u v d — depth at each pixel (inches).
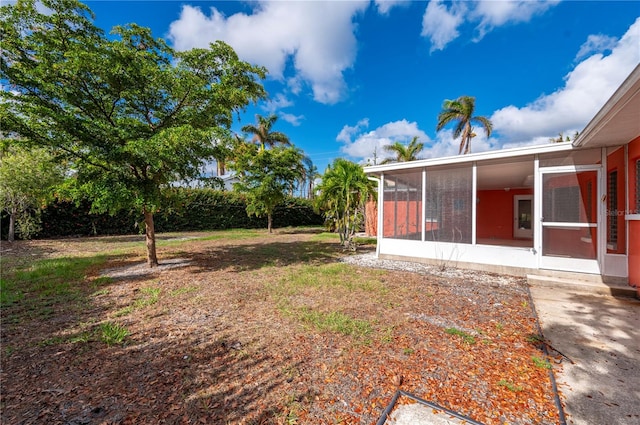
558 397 80.4
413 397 80.4
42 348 109.3
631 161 183.0
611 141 184.9
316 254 347.9
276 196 611.8
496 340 116.8
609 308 155.3
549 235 217.3
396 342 114.6
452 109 864.3
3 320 136.8
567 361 100.5
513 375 91.6
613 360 101.1
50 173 370.9
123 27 212.7
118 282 208.8
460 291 187.2
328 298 171.6
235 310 151.7
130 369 95.2
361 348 109.7
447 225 270.5
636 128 160.1
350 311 149.4
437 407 76.2
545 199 219.1
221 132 215.5
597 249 198.5
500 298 172.7
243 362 100.0
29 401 78.0
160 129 228.2
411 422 70.9
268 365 98.0
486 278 223.0
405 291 186.4
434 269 257.1
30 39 185.9
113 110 226.8
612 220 201.6
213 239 514.3
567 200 210.7
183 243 455.5
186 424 70.4
